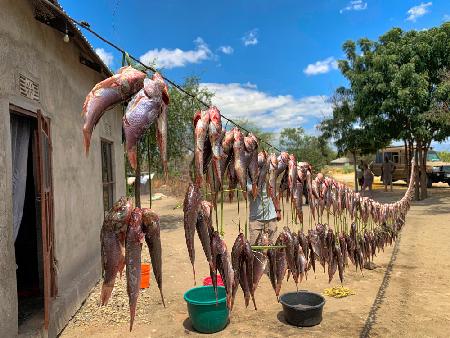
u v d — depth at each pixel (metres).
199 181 2.30
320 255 3.71
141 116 1.85
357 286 6.29
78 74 6.36
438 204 16.39
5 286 3.79
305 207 14.03
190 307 4.82
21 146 4.66
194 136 2.34
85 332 4.91
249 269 2.79
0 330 3.68
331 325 4.88
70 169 5.80
